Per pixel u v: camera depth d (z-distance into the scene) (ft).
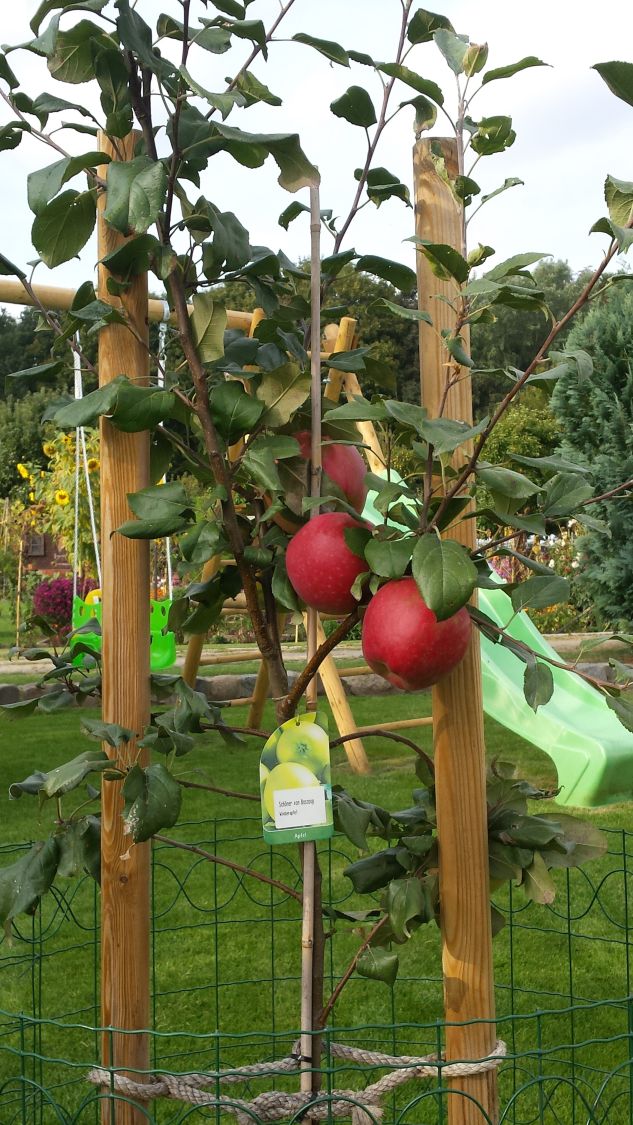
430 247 3.46
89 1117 6.03
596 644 3.76
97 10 3.59
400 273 4.74
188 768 15.83
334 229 4.74
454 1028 4.42
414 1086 6.40
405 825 4.82
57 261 4.12
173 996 7.63
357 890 4.59
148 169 3.59
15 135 4.03
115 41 3.87
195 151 4.08
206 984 7.82
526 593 4.01
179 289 4.13
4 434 66.23
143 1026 4.44
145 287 4.39
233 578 4.56
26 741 18.43
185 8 3.66
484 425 3.51
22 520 37.93
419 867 4.56
